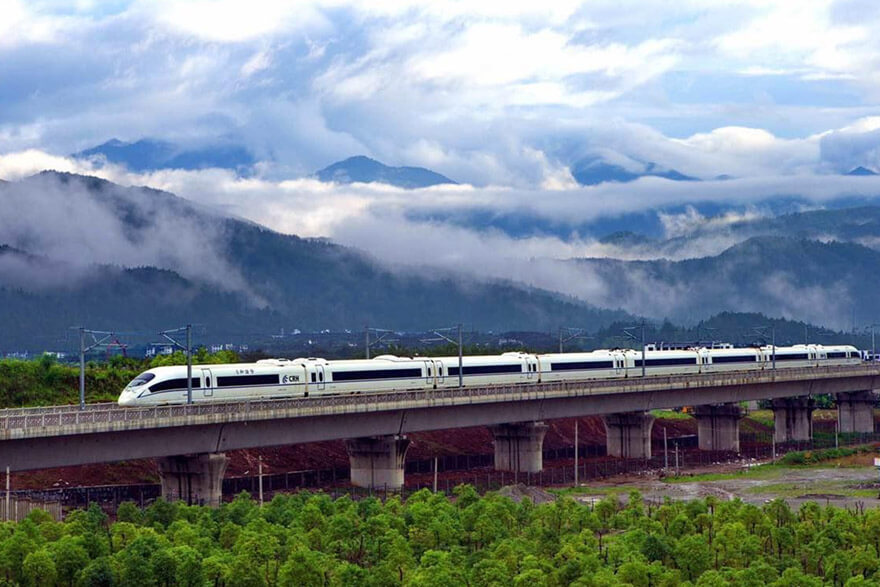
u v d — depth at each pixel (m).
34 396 174.00
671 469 190.38
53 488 143.12
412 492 152.75
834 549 102.69
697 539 102.00
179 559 89.75
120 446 125.06
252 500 128.25
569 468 188.62
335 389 164.50
